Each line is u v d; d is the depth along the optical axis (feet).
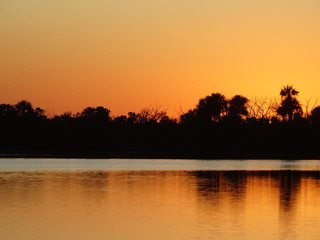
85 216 100.89
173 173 220.84
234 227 91.61
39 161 304.71
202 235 85.15
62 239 82.12
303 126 426.92
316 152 428.15
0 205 113.39
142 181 177.78
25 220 95.71
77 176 197.88
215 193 142.00
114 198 127.95
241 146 435.12
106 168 247.91
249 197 133.90
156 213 105.19
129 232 87.15
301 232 87.97
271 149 432.66
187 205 116.98
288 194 141.69
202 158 368.07
